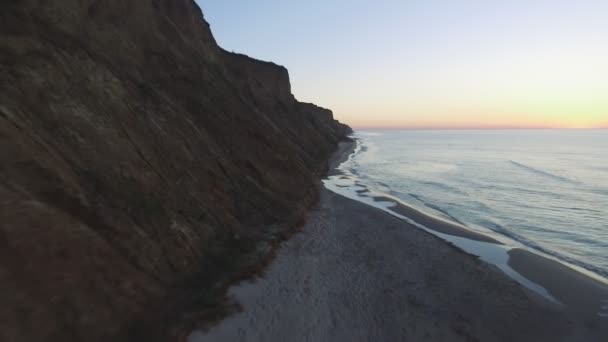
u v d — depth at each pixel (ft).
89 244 24.63
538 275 44.93
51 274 20.81
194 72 66.28
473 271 44.96
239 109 78.43
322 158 162.09
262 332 29.22
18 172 23.29
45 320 19.11
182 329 26.02
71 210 25.73
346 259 46.91
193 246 36.06
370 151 272.31
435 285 40.57
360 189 104.94
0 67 28.14
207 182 46.78
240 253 40.37
